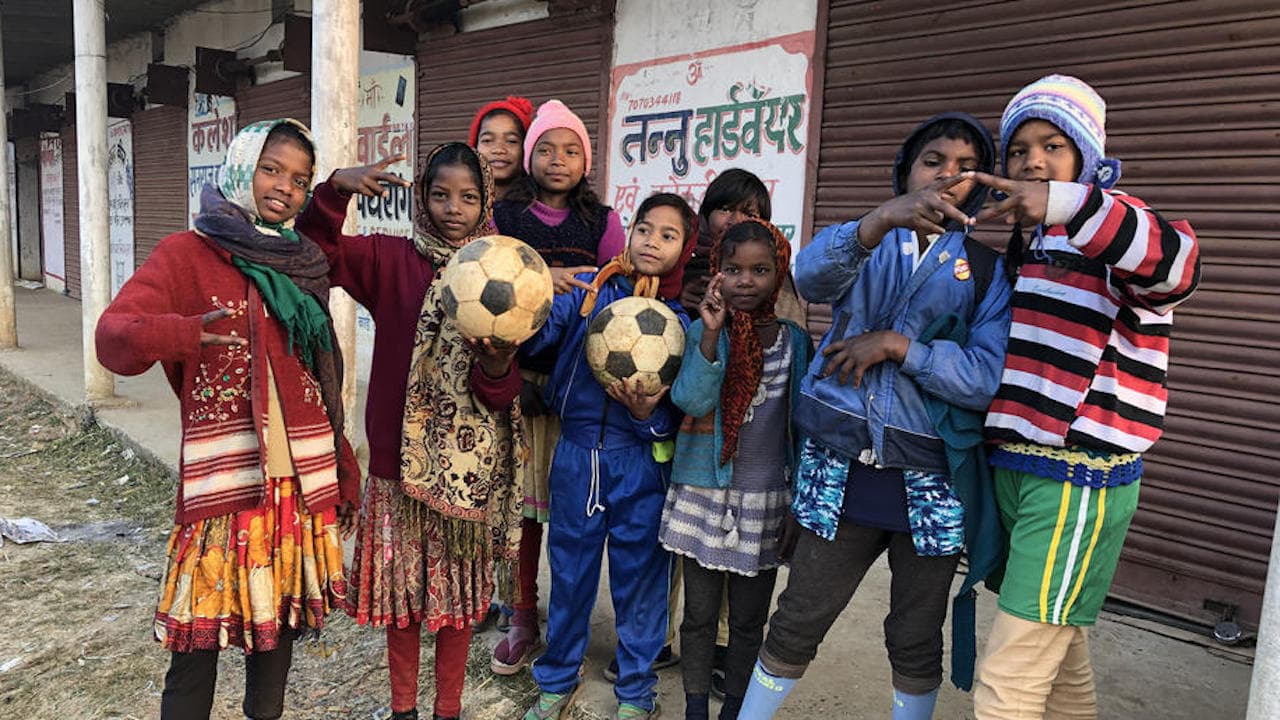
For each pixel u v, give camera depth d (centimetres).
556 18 619
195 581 203
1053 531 183
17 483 562
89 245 683
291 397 211
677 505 246
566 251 290
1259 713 151
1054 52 376
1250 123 327
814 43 461
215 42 1130
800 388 221
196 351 188
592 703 278
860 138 447
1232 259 335
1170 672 310
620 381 232
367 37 734
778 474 240
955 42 407
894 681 219
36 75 1894
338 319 443
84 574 409
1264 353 330
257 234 205
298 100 937
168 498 511
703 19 519
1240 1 325
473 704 284
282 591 213
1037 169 182
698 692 251
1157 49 347
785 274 235
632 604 260
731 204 268
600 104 591
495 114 307
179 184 1276
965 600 209
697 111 527
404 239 242
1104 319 178
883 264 206
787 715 273
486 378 224
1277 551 149
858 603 362
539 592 364
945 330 198
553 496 262
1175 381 352
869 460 202
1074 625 187
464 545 237
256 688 226
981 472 199
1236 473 339
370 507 237
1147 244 159
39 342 1057
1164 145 349
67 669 320
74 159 1641
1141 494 363
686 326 251
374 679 306
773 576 248
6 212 992
